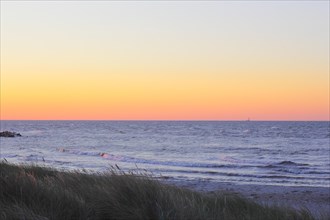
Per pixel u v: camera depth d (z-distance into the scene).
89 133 97.81
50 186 7.38
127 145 57.16
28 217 5.77
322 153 46.12
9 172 8.86
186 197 7.38
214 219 6.59
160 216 6.21
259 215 7.37
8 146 54.28
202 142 64.69
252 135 88.06
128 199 6.89
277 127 139.75
